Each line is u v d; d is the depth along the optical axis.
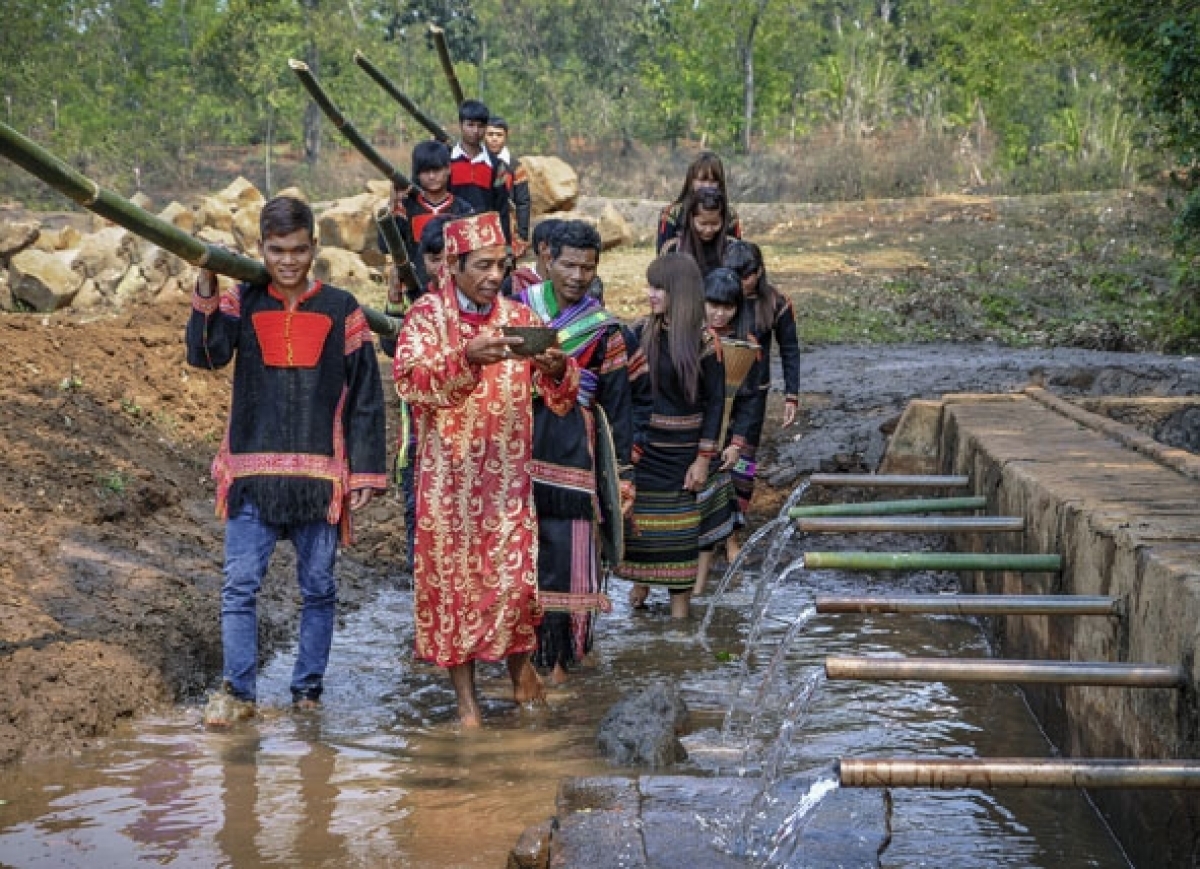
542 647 5.66
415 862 3.91
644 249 20.84
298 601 6.85
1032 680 3.63
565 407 5.35
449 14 54.44
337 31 36.12
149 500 7.16
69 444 7.34
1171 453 6.09
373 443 5.42
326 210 18.16
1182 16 12.74
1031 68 34.66
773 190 29.36
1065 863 3.94
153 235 4.88
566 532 5.63
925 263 19.33
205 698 5.54
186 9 40.44
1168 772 3.20
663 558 6.91
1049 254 19.84
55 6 29.59
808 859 3.55
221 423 9.00
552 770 4.72
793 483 9.05
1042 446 6.69
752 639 5.84
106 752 4.84
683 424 6.82
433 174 7.81
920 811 4.34
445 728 5.21
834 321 16.06
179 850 3.99
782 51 40.38
